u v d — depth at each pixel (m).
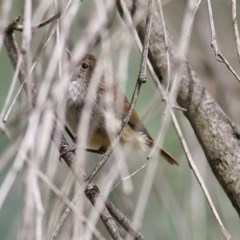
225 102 12.70
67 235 8.62
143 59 7.84
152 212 11.23
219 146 9.41
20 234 6.17
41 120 6.67
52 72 6.98
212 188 11.67
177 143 12.21
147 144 11.40
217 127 9.52
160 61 9.92
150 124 12.05
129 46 8.70
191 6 8.46
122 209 10.11
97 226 10.27
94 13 8.45
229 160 9.30
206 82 12.78
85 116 7.71
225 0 13.58
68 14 7.56
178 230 10.82
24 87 7.94
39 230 6.18
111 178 8.27
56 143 7.70
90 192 8.31
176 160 11.58
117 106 10.17
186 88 9.70
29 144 6.38
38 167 6.46
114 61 10.11
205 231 10.74
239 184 9.17
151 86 12.25
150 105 10.37
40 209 6.21
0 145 10.59
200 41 13.16
